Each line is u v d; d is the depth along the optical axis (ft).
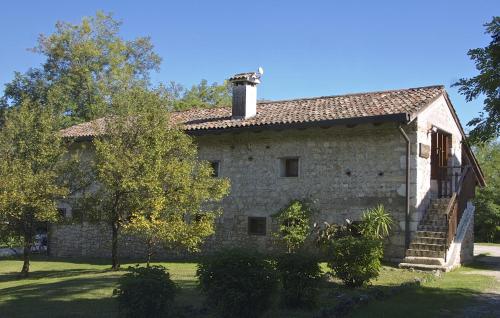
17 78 114.62
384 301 30.17
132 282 23.32
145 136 46.19
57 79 114.11
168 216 45.19
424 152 48.55
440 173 54.80
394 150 47.85
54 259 66.08
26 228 49.62
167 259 58.85
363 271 32.71
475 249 75.10
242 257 23.50
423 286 35.27
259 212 54.80
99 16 119.96
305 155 52.70
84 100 111.34
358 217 49.08
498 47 25.05
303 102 60.90
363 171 49.24
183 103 131.03
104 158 44.75
